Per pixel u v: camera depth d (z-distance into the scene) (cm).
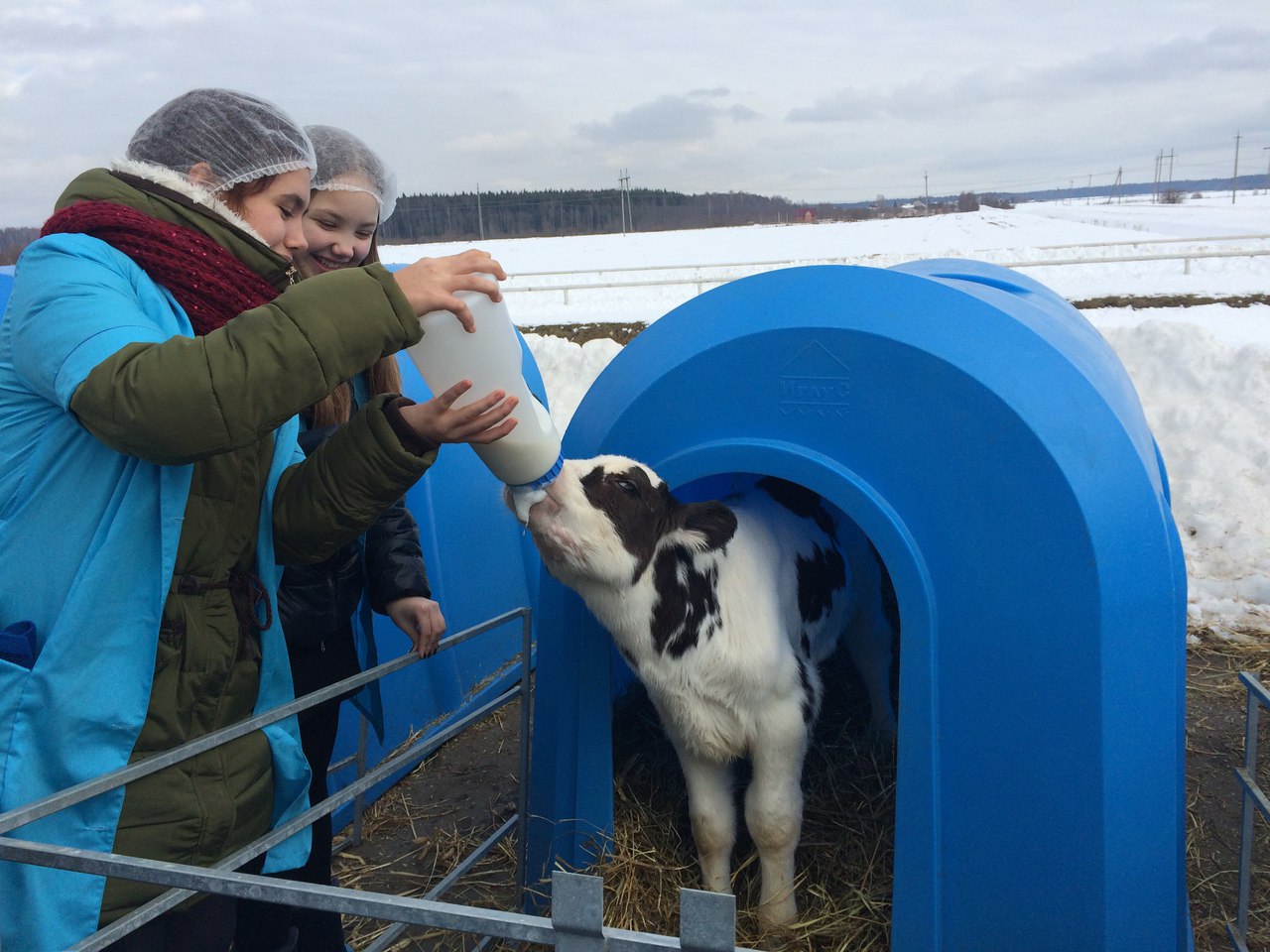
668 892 288
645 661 267
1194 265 1742
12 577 168
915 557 238
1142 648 226
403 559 257
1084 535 222
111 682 165
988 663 232
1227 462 702
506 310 196
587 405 301
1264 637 527
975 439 234
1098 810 221
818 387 253
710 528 261
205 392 150
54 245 163
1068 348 257
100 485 167
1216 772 400
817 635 318
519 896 302
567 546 244
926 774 236
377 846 374
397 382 276
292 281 197
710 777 281
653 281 1884
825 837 302
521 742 300
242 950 252
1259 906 315
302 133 192
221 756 181
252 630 191
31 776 162
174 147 179
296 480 198
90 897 162
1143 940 226
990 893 233
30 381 161
